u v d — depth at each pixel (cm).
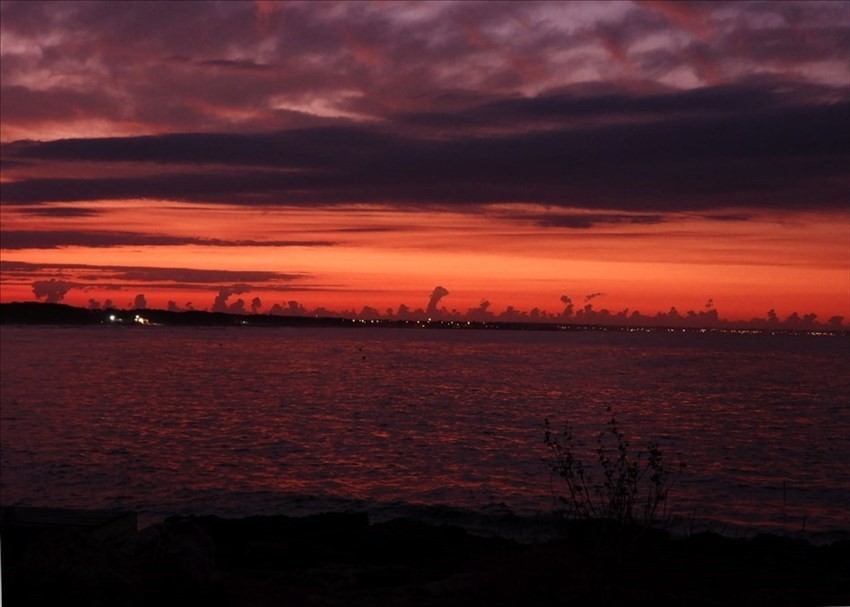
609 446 2850
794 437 2973
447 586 906
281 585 927
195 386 6500
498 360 11119
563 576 826
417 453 2884
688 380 6322
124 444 3158
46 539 803
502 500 2003
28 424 3894
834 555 1131
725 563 1046
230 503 2044
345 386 6444
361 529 1323
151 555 809
